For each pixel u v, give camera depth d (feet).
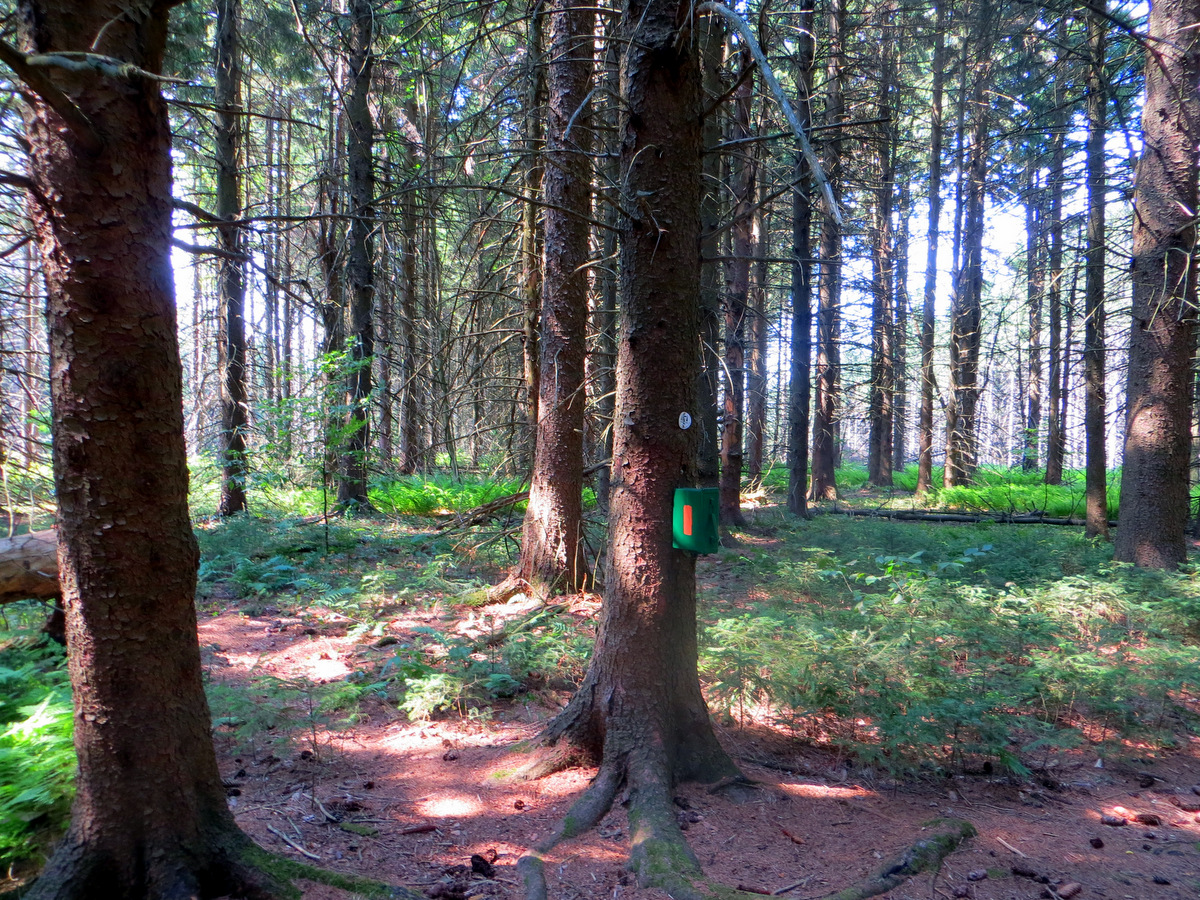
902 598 20.59
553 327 23.89
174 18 37.17
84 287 7.04
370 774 12.60
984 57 42.06
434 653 18.56
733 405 39.11
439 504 42.39
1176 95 25.02
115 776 7.85
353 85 20.33
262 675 16.99
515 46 33.53
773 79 7.65
